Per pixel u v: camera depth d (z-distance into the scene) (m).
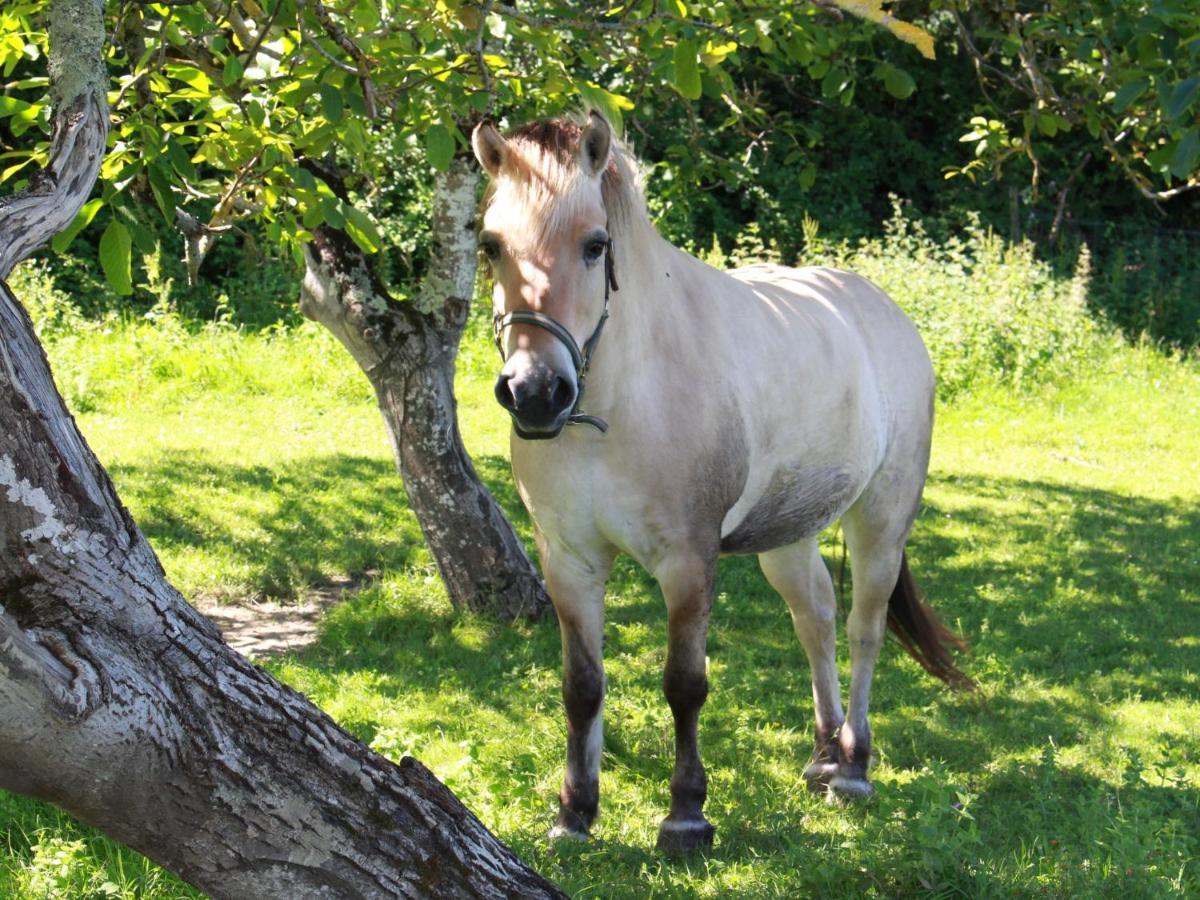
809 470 4.28
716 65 3.90
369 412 11.23
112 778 1.86
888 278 13.42
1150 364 14.12
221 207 3.72
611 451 3.58
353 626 6.18
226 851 2.02
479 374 12.52
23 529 1.76
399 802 2.20
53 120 2.00
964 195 17.62
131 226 3.16
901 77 4.67
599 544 3.82
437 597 6.58
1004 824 4.16
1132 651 6.32
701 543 3.78
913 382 4.78
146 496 7.95
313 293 6.16
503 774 4.26
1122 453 11.23
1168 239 17.39
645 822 4.18
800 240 16.83
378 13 3.48
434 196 6.07
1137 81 3.65
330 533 7.60
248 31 3.61
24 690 1.71
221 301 13.41
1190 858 3.75
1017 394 12.73
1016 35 5.64
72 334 12.02
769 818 4.15
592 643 3.94
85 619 1.84
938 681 5.70
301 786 2.06
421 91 3.51
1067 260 16.45
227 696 1.99
